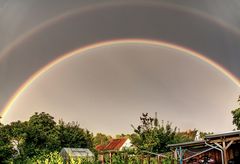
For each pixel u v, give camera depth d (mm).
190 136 45594
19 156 34250
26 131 38344
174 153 26094
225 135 20656
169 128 35781
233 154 24141
